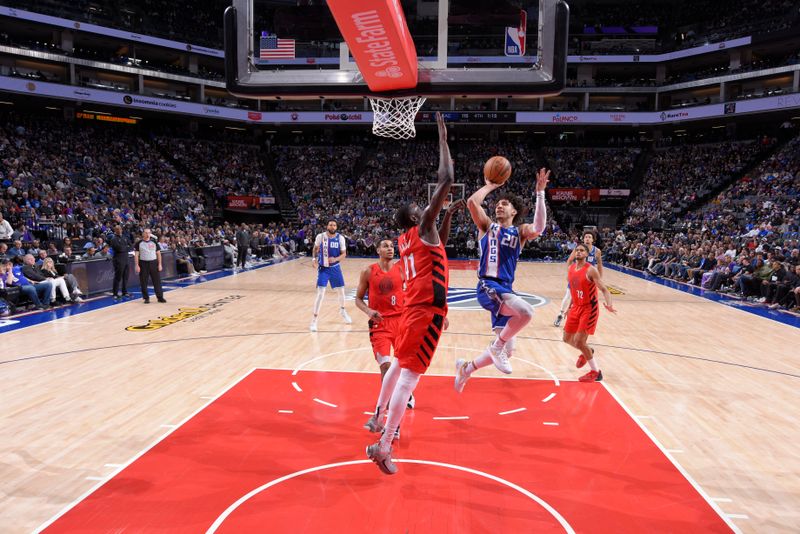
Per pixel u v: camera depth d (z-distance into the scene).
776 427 4.95
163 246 16.62
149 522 3.23
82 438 4.53
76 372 6.52
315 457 4.16
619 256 23.16
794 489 3.76
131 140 30.72
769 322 10.30
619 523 3.26
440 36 5.15
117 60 30.09
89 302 11.70
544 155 35.22
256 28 5.43
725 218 24.45
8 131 25.64
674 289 15.06
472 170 33.12
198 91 35.56
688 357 7.59
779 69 29.61
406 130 5.61
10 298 10.30
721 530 3.22
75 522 3.23
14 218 17.92
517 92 5.15
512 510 3.39
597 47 36.31
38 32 30.28
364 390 5.87
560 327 9.70
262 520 3.25
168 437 4.55
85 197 23.27
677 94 36.22
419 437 4.57
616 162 34.44
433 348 3.64
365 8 3.68
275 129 37.06
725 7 34.56
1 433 4.63
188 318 10.08
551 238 26.12
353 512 3.34
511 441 4.51
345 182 33.44
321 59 5.34
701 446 4.47
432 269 3.64
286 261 22.53
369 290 5.12
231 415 5.09
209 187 30.86
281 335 8.73
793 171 26.75
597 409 5.35
